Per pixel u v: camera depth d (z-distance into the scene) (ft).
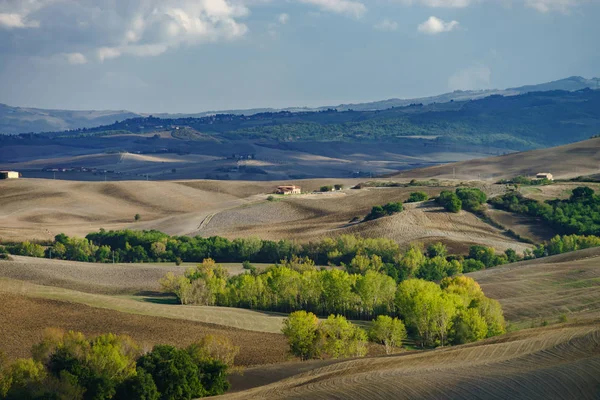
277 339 518.78
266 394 327.06
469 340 468.34
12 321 544.62
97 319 556.51
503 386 288.51
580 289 595.47
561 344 330.95
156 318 566.36
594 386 276.82
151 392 362.53
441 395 289.12
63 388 351.67
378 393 298.76
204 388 378.73
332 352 459.32
